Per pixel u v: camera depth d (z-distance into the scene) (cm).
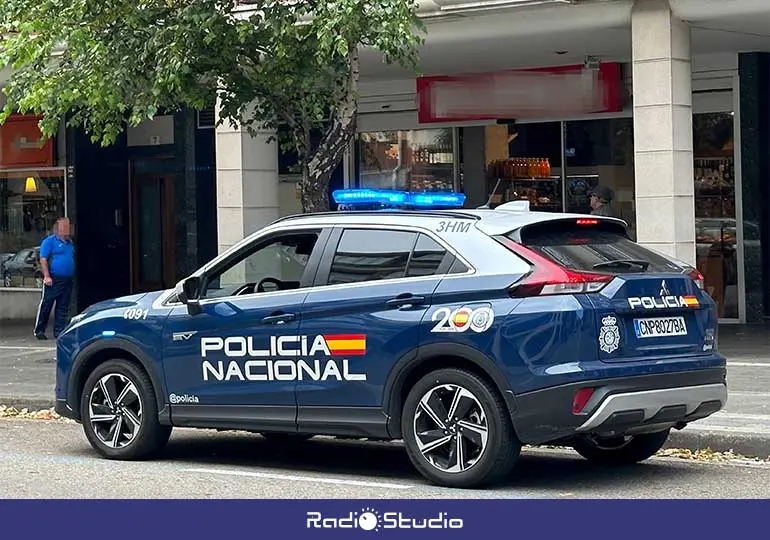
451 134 1928
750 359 1402
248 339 874
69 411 978
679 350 804
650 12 1388
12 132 2223
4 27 1209
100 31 1181
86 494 817
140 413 937
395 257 830
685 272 834
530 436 761
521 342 759
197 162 2069
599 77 1733
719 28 1486
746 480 858
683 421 812
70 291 1909
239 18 1214
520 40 1531
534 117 1806
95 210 2180
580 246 810
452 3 1423
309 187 1188
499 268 782
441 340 789
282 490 825
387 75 1858
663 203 1390
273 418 866
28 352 1731
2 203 2248
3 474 898
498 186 1900
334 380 836
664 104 1386
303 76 1154
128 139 2153
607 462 932
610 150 1806
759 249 1747
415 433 805
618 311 767
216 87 1197
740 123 1741
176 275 2130
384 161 1983
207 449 1031
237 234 1638
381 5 1078
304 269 866
